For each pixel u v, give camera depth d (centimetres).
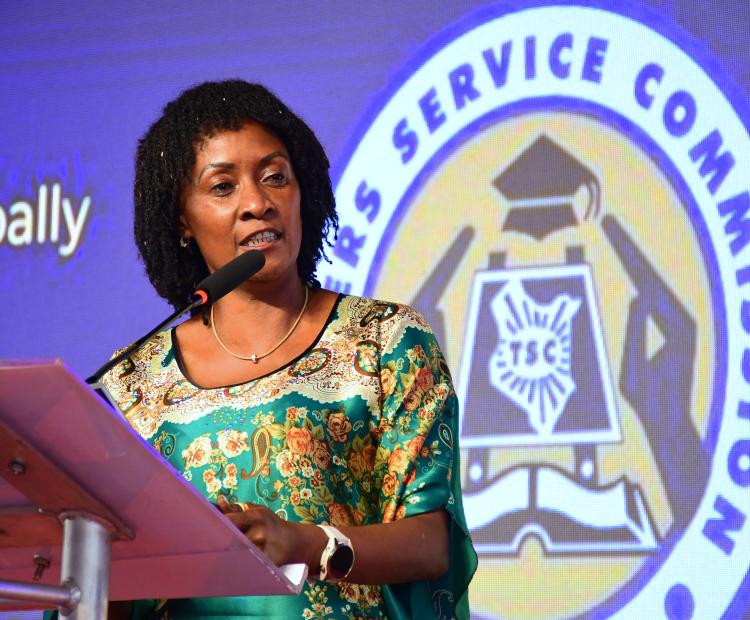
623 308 840
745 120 840
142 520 340
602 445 825
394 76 921
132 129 982
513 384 852
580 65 880
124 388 491
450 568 459
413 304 884
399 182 904
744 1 855
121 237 966
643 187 852
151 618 457
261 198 485
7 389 300
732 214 830
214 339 495
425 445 454
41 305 970
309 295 501
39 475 327
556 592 815
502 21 901
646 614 796
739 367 809
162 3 991
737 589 783
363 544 412
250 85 520
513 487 837
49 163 991
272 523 379
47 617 471
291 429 452
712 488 799
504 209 878
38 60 1012
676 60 859
